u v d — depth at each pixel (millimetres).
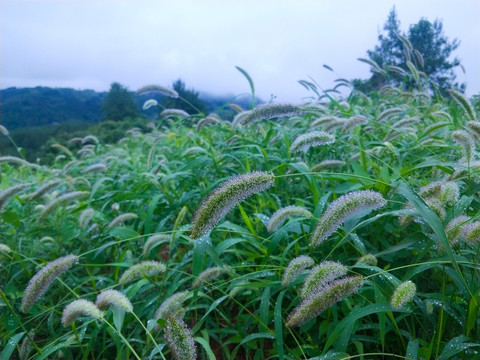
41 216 3326
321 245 3021
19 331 2971
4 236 3977
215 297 3090
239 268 3156
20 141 42719
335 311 2438
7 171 8375
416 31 12266
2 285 3566
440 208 2234
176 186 4789
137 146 10297
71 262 2240
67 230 3789
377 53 11336
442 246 2111
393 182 3000
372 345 2502
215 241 3508
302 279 2504
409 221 2438
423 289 2730
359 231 3146
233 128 4770
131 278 2320
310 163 4734
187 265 3307
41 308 3164
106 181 6070
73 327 2410
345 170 4340
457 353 2086
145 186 4742
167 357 2609
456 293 2400
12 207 4680
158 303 2857
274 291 2752
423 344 2131
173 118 10258
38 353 2438
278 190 4164
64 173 6430
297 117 6254
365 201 1944
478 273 2184
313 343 2523
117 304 1983
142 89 6078
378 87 9805
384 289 2377
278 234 2764
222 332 2846
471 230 1946
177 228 3096
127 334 2896
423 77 7484
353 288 1777
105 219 4016
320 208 2938
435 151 4250
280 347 2148
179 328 1647
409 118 3982
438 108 6562
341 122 3445
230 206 1814
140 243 3861
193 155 5383
